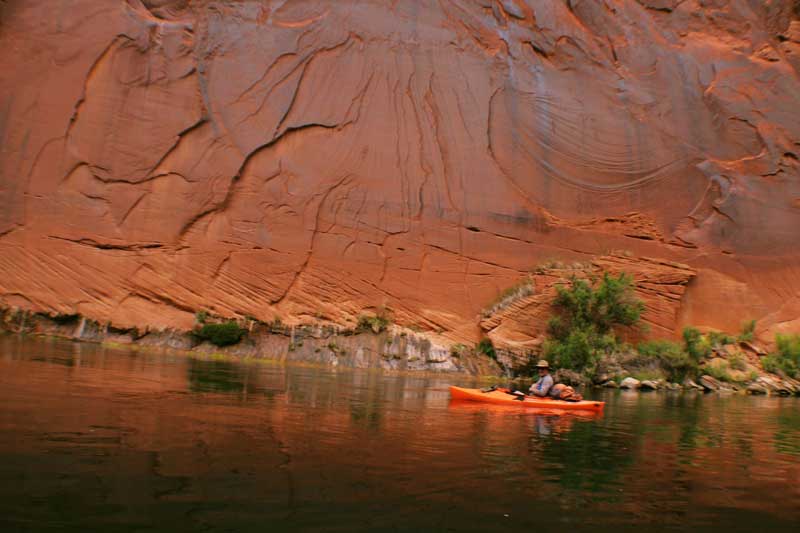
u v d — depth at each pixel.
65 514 3.47
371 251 23.78
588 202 26.28
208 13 24.88
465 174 25.34
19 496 3.69
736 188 26.97
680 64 29.23
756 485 5.61
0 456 4.48
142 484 4.12
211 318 22.00
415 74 26.14
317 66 25.25
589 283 23.12
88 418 6.16
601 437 8.02
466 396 12.09
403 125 25.42
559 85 27.69
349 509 3.97
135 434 5.60
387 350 21.83
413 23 26.86
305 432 6.54
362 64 25.73
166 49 23.98
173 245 22.58
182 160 23.25
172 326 21.83
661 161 27.31
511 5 28.42
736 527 4.27
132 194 22.70
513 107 26.77
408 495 4.40
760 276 25.98
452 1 27.72
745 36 30.55
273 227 23.25
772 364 22.94
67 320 21.33
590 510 4.40
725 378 21.44
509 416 9.69
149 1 24.81
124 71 23.50
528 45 28.02
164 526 3.41
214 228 22.97
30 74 22.91
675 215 26.66
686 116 28.25
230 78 24.27
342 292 23.17
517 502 4.46
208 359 17.98
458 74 26.56
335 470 4.93
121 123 23.12
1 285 21.20
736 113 28.47
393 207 24.36
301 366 19.27
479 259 24.44
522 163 26.16
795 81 29.47
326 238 23.55
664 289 24.08
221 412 7.42
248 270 22.73
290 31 25.33
